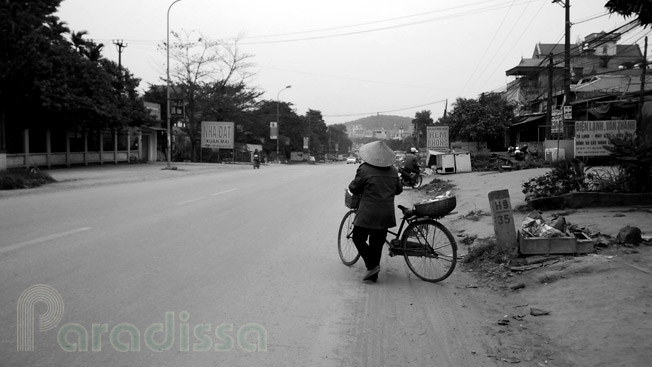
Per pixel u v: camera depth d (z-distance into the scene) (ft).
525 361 12.84
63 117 91.91
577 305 16.11
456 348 13.65
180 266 21.30
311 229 31.63
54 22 92.84
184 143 184.14
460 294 18.72
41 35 84.64
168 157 106.42
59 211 36.81
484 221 32.94
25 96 83.56
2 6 78.02
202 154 181.68
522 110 153.38
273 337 14.06
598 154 58.23
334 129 487.20
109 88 100.89
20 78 80.79
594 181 35.86
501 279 20.02
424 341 14.10
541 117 120.06
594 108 86.22
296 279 20.11
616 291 16.53
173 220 33.50
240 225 32.37
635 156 33.04
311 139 341.62
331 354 13.06
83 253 23.00
